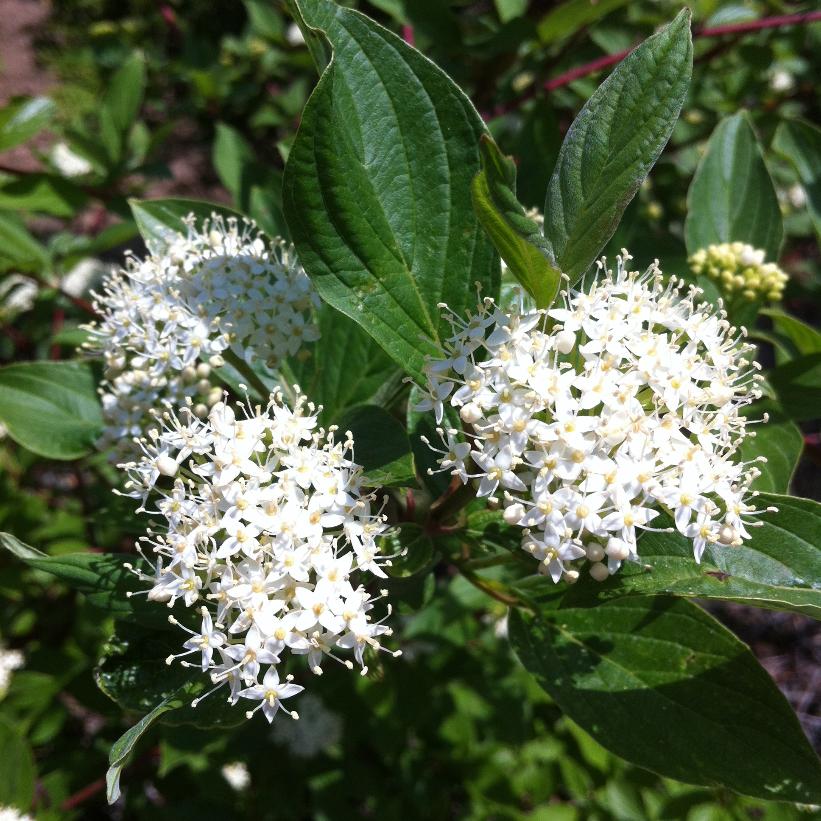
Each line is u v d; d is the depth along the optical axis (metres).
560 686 0.19
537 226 0.15
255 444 0.17
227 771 0.36
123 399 0.21
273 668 0.17
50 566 0.18
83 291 0.44
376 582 0.19
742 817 0.30
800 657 0.56
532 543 0.17
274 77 0.53
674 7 0.37
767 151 0.42
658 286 0.19
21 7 0.95
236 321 0.21
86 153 0.37
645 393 0.17
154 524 0.20
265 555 0.17
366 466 0.18
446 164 0.18
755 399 0.25
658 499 0.17
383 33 0.17
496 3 0.34
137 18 0.62
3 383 0.24
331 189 0.17
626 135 0.16
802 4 0.39
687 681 0.19
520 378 0.17
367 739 0.35
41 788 0.31
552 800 0.40
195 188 0.75
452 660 0.35
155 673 0.19
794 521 0.18
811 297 0.45
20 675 0.32
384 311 0.18
